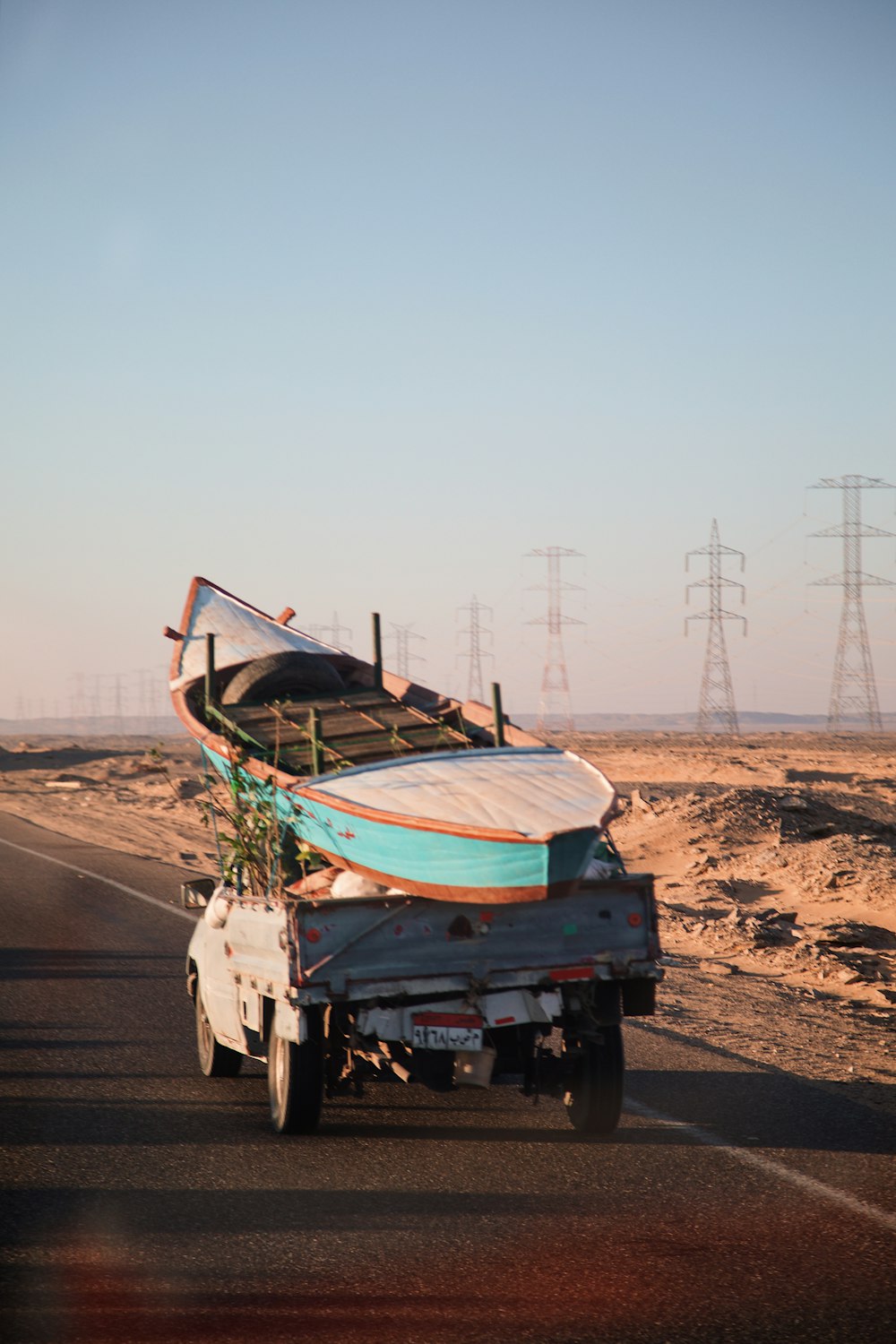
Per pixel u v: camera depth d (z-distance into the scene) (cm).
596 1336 823
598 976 1276
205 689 1986
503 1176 1162
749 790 4194
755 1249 976
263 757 1641
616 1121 1289
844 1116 1367
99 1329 832
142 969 2283
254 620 2281
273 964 1280
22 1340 815
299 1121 1275
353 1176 1161
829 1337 821
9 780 8331
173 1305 870
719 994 2094
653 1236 1003
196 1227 1023
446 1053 1250
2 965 2312
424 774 1377
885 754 12888
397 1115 1397
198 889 1648
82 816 5759
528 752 1466
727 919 2741
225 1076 1559
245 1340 816
